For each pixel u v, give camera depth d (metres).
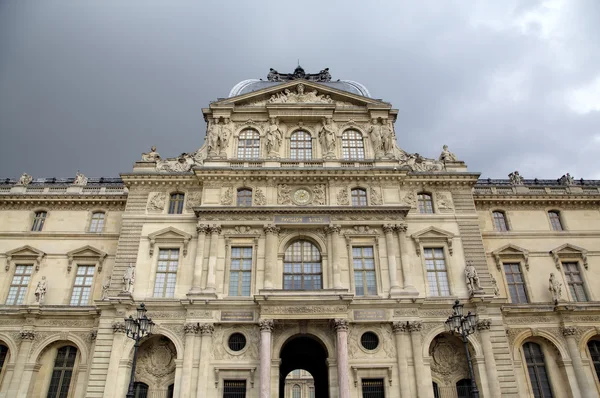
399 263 45.22
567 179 58.94
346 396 37.75
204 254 45.03
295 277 44.81
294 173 48.25
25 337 45.31
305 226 45.94
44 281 48.03
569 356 45.41
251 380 39.91
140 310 33.97
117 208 53.75
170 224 47.50
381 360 40.84
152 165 50.81
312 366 53.22
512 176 57.81
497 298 43.47
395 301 42.62
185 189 49.47
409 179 49.62
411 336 41.59
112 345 41.16
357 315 42.19
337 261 44.31
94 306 46.25
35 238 51.94
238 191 48.47
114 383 39.88
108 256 50.91
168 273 45.38
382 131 52.34
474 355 42.25
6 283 49.62
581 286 50.69
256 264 44.66
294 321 41.41
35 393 44.50
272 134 51.41
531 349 46.84
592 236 52.88
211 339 41.34
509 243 51.94
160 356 42.69
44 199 53.59
